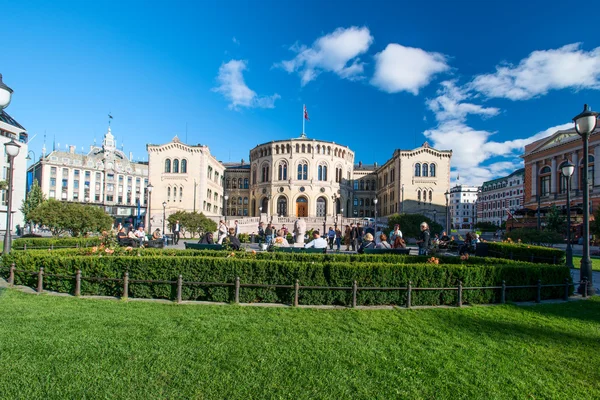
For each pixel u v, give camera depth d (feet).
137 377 17.01
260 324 25.08
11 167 47.70
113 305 29.04
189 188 208.74
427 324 26.27
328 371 18.21
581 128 39.40
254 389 16.24
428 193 203.92
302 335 23.11
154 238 87.30
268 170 234.17
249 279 31.99
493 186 425.69
